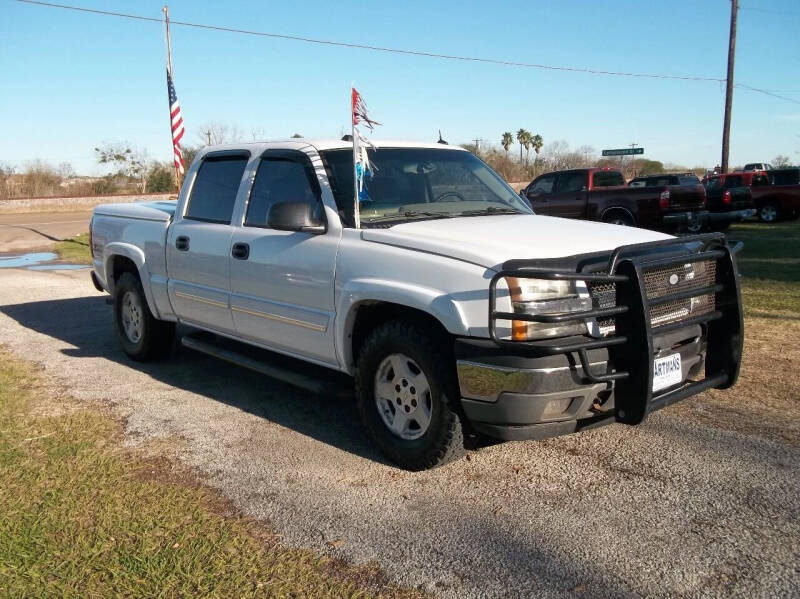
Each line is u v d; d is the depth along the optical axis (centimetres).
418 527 357
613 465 425
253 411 539
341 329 447
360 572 318
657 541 339
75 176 4391
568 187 1742
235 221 542
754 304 879
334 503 385
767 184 2292
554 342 359
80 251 1802
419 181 513
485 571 317
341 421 516
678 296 391
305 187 490
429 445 407
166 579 312
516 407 361
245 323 536
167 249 609
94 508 378
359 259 433
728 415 501
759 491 386
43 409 541
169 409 543
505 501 384
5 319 910
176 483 411
